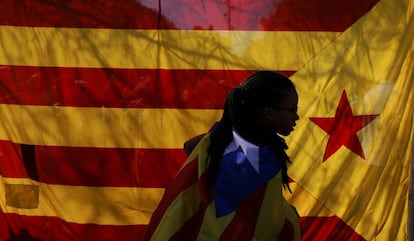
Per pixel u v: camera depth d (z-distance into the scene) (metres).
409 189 3.76
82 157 3.89
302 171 3.83
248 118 2.09
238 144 2.10
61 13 3.77
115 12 3.74
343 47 3.71
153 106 3.82
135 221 3.95
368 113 3.75
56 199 3.95
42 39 3.81
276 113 2.08
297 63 3.73
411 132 3.74
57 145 3.89
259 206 2.05
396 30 3.68
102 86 3.81
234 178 2.07
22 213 3.97
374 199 3.82
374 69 3.72
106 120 3.85
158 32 3.75
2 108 3.89
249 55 3.74
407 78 3.71
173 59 3.77
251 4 3.70
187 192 2.14
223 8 3.71
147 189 3.90
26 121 3.89
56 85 3.84
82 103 3.84
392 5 3.67
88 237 3.96
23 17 3.80
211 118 3.81
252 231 2.04
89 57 3.79
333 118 3.78
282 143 2.12
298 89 3.75
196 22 3.73
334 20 3.69
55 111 3.86
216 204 2.08
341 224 3.86
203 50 3.75
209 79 3.77
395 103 3.73
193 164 2.16
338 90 3.74
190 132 3.83
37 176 3.93
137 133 3.85
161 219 2.16
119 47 3.77
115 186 3.91
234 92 2.11
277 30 3.71
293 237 2.12
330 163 3.82
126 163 3.88
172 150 3.86
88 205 3.94
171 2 3.72
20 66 3.84
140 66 3.78
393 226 3.83
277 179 2.07
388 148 3.77
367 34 3.69
